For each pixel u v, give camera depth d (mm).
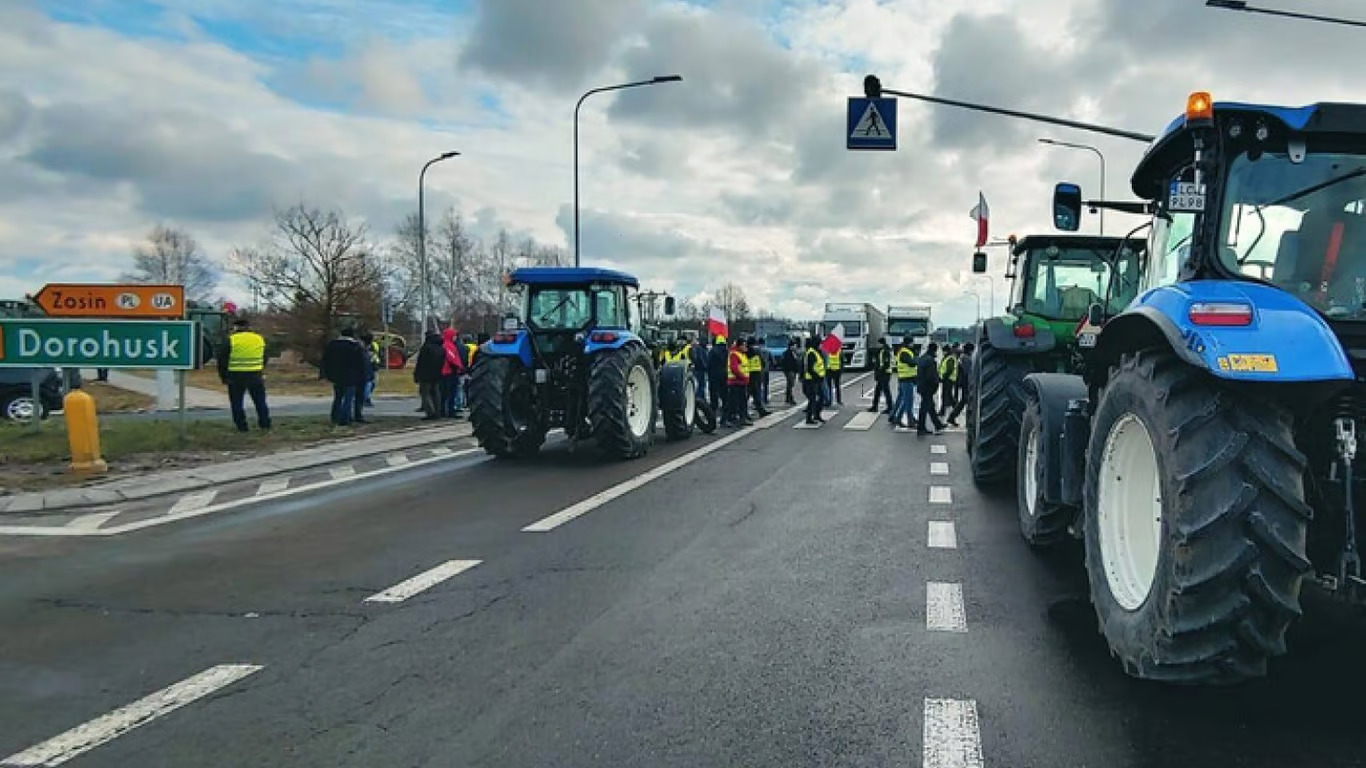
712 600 5539
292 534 7586
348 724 3787
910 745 3549
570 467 11641
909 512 8453
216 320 32938
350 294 40688
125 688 4203
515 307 13469
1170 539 3646
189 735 3701
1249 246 4203
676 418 14789
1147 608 3836
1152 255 5289
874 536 7379
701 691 4105
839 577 6078
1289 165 4188
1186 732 3641
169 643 4820
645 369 13078
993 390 9719
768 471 11242
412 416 18219
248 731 3732
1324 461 3965
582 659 4523
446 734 3682
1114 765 3369
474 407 12141
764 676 4285
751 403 23469
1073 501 5359
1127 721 3748
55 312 12797
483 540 7266
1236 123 4172
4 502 8898
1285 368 3498
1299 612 3512
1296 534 3506
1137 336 4449
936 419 16469
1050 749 3500
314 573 6258
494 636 4883
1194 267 4320
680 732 3682
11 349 12625
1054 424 6223
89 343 12711
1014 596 5613
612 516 8250
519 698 4039
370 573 6242
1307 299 4152
